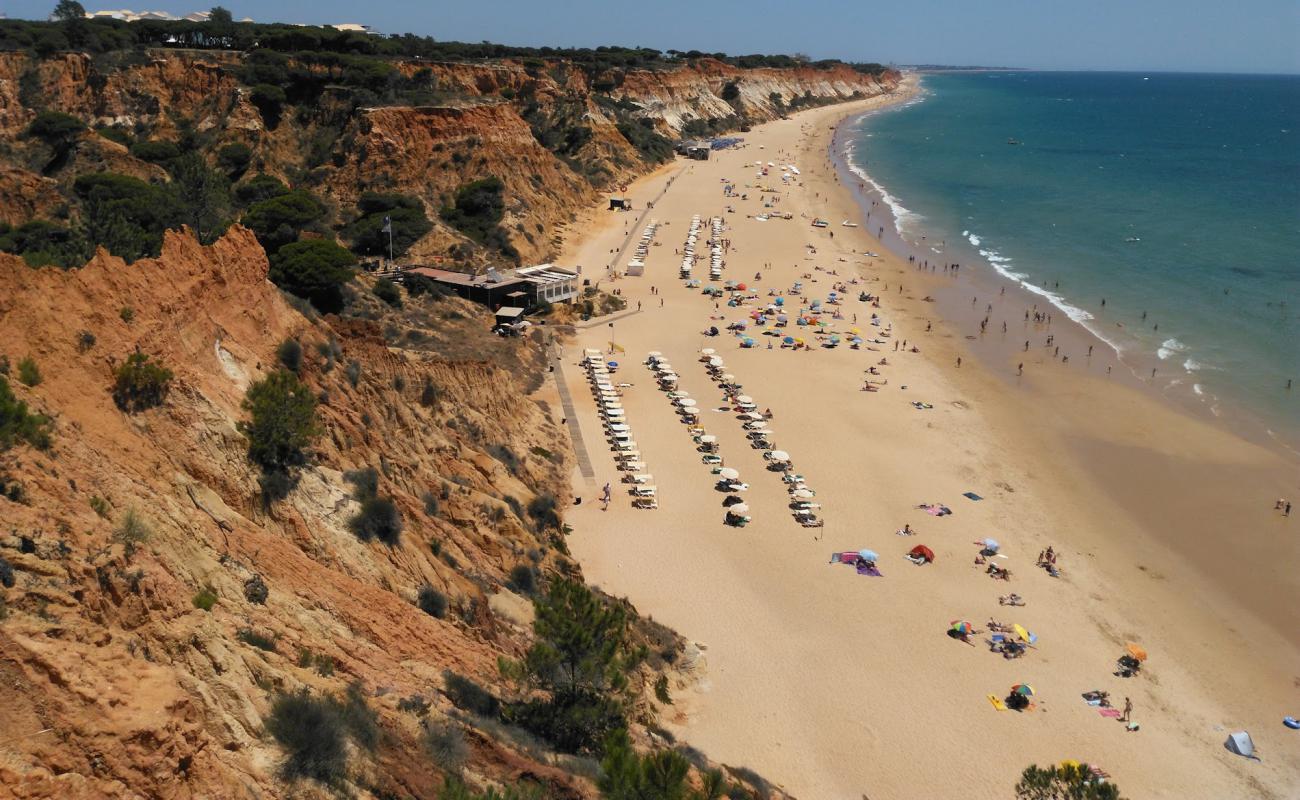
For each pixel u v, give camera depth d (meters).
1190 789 38.00
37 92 117.81
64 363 25.62
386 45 169.50
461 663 28.97
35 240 67.06
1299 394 79.06
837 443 70.31
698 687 41.53
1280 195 172.62
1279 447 69.69
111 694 15.04
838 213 159.62
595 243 128.75
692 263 122.50
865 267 123.44
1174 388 80.75
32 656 14.49
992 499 62.16
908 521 58.78
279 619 23.31
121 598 18.08
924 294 110.62
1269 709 43.22
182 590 20.19
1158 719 42.09
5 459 19.48
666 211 153.50
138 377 27.44
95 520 19.89
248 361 34.44
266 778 17.50
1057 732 40.75
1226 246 129.12
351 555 30.58
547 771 23.91
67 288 26.83
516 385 73.31
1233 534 58.12
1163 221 147.38
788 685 42.38
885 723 40.50
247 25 160.25
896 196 176.62
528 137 135.88
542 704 29.28
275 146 121.62
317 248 77.12
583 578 46.75
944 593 50.97
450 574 34.62
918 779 37.38
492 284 92.81
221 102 124.19
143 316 29.39
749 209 158.50
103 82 122.19
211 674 18.55
